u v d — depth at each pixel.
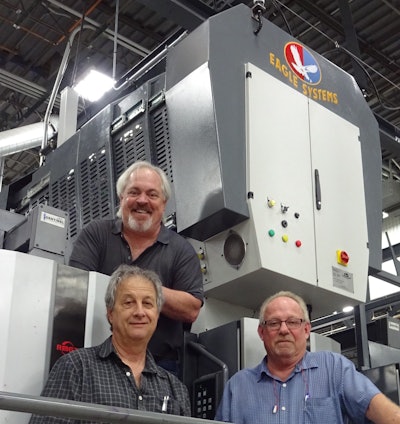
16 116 7.96
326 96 3.49
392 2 6.00
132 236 2.64
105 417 1.41
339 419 2.39
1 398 1.30
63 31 6.62
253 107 3.04
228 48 3.10
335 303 3.20
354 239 3.27
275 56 3.30
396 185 7.63
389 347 3.97
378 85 6.98
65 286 2.30
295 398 2.46
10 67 7.29
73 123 4.74
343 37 6.40
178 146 3.10
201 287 2.64
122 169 3.50
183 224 2.96
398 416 2.30
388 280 5.44
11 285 2.17
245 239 2.86
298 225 3.01
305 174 3.15
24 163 8.65
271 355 2.55
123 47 6.94
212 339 2.87
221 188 2.80
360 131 3.64
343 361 2.53
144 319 2.18
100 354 2.14
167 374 2.26
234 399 2.52
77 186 3.83
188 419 1.52
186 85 3.12
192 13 4.12
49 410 1.35
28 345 2.16
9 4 6.41
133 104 3.50
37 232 2.77
